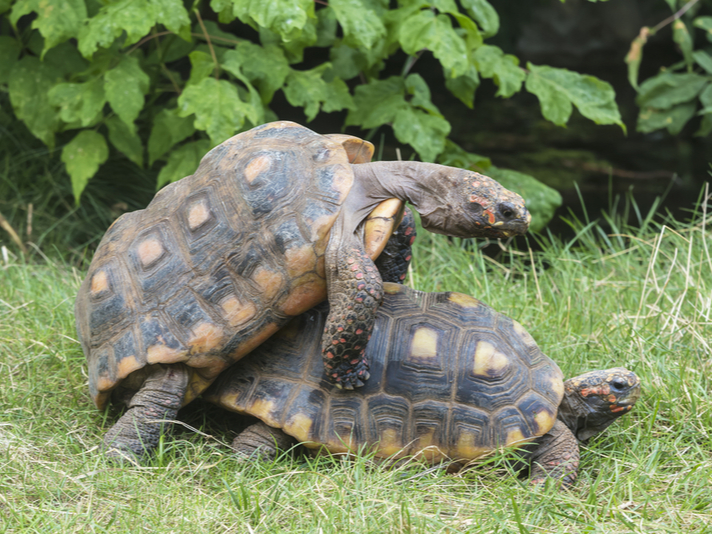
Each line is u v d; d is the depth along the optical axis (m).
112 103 7.29
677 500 4.52
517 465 4.78
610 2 18.66
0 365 5.74
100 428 5.12
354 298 4.30
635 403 4.95
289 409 4.64
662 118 10.20
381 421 4.64
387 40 8.04
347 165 4.71
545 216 8.52
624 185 12.42
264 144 4.93
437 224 4.73
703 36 13.57
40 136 8.05
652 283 7.24
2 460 4.48
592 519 4.18
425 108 8.13
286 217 4.54
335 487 4.32
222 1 6.93
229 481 4.51
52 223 8.75
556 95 8.12
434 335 4.81
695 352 6.10
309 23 7.75
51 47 7.72
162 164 9.73
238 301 4.61
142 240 4.95
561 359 6.13
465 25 7.79
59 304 6.58
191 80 7.34
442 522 4.03
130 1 6.91
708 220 7.59
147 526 4.00
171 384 4.70
